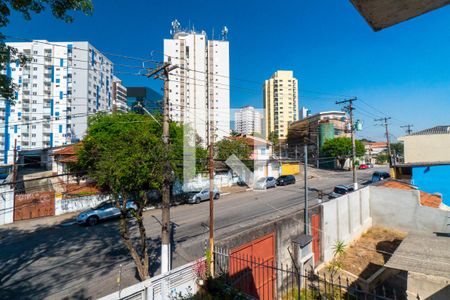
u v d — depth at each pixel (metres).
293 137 71.00
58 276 10.93
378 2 1.57
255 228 9.35
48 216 21.12
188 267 7.21
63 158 30.20
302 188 31.80
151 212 21.80
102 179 9.77
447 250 7.93
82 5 6.90
